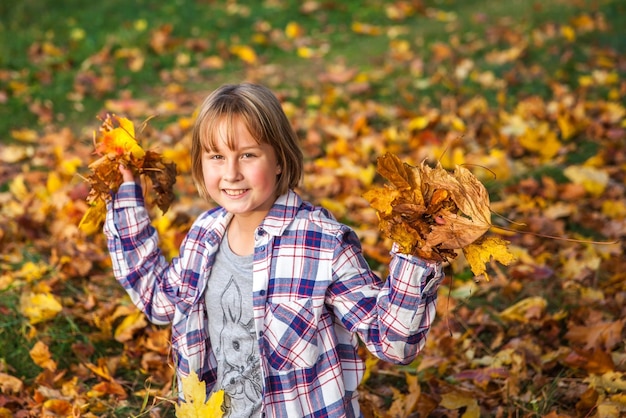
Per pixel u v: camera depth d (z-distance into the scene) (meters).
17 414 2.66
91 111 5.44
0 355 2.98
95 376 2.96
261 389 2.03
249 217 2.06
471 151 4.77
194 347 2.09
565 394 2.77
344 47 6.69
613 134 4.80
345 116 5.19
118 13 7.20
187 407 2.01
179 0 7.62
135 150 2.21
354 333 2.07
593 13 6.70
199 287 2.09
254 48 6.65
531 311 3.17
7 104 5.43
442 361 2.90
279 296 1.98
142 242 2.23
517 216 4.05
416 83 5.79
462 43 6.44
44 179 4.46
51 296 3.17
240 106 1.96
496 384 2.85
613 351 2.98
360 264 2.02
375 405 2.80
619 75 5.65
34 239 3.80
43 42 6.45
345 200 4.21
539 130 4.71
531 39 6.30
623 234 3.81
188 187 4.36
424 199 1.78
